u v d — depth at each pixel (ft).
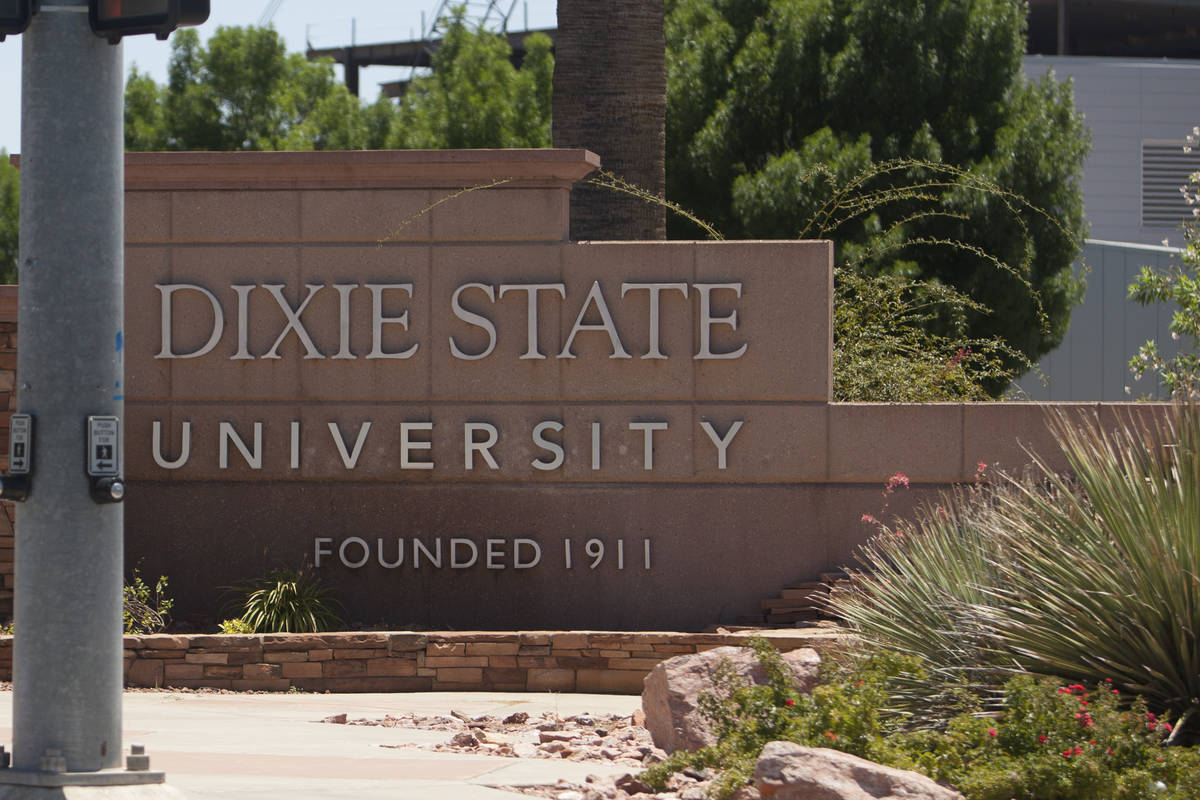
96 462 19.22
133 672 35.58
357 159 40.68
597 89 48.93
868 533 40.24
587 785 22.04
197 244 41.50
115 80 19.83
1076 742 21.94
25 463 19.13
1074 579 24.86
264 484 41.37
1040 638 24.72
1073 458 28.02
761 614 40.19
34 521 19.21
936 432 40.16
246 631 38.27
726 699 24.41
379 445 41.19
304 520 41.29
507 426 40.98
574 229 48.65
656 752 25.16
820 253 40.42
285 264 41.32
